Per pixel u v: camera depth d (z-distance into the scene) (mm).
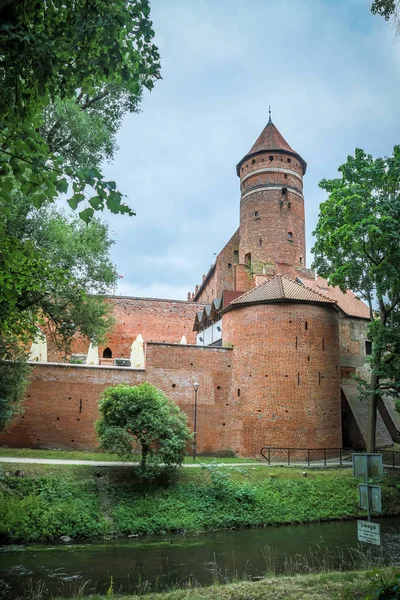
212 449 30312
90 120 21688
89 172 4895
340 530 19500
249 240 49719
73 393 29281
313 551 15836
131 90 6984
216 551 15836
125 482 21875
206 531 19156
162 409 22500
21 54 5738
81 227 25094
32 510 18109
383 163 26469
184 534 18562
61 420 28750
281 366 29750
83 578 12695
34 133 5410
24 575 12883
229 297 39219
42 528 17406
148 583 12312
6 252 7230
